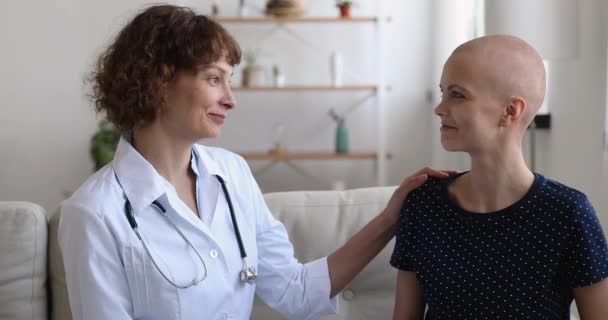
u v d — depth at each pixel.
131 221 1.23
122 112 1.27
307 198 1.69
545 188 1.20
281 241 1.52
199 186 1.38
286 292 1.48
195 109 1.26
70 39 4.43
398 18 4.59
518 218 1.20
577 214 1.17
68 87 4.47
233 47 1.29
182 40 1.23
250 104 4.71
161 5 1.29
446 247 1.25
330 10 4.57
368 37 4.62
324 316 1.63
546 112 2.73
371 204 1.67
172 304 1.24
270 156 4.38
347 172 4.78
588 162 2.27
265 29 4.61
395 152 4.68
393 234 1.47
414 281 1.35
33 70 4.45
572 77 2.40
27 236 1.53
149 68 1.24
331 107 4.71
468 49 1.20
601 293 1.19
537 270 1.19
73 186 4.54
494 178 1.22
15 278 1.52
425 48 4.61
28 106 4.48
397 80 4.64
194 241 1.28
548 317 1.21
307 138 4.74
